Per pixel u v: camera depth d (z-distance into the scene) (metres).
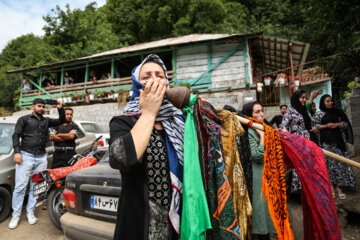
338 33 5.90
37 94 13.17
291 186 3.37
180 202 0.99
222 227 0.95
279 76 12.40
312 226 1.53
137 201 0.93
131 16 24.45
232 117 1.34
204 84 10.27
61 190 3.28
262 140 2.11
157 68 1.10
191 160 0.98
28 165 3.48
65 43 19.66
